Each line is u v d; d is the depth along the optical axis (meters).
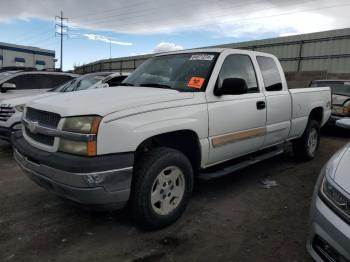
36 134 3.54
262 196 4.69
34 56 50.91
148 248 3.31
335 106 9.38
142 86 4.41
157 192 3.58
